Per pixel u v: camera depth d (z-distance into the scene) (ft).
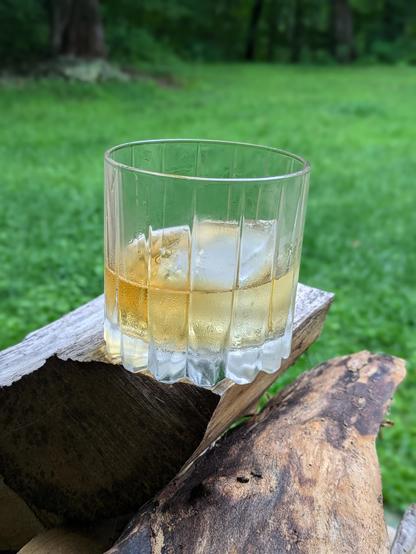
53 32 8.77
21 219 3.31
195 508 0.79
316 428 0.97
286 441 0.93
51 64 8.30
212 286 0.75
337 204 4.13
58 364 0.81
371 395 1.08
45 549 0.86
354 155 5.57
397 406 2.14
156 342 0.77
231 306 0.77
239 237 0.75
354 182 4.69
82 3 8.68
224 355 0.78
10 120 6.07
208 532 0.76
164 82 9.36
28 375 0.82
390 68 13.93
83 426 0.84
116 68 8.98
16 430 0.87
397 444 1.99
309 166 0.82
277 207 0.77
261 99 8.48
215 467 0.88
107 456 0.85
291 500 0.82
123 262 0.78
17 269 2.72
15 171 4.34
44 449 0.87
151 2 13.34
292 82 10.52
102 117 6.54
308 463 0.89
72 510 0.90
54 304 2.41
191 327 0.77
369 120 7.29
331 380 1.11
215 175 0.91
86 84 8.05
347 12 15.07
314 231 3.56
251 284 0.77
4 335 2.18
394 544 0.93
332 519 0.81
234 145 0.90
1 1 8.92
